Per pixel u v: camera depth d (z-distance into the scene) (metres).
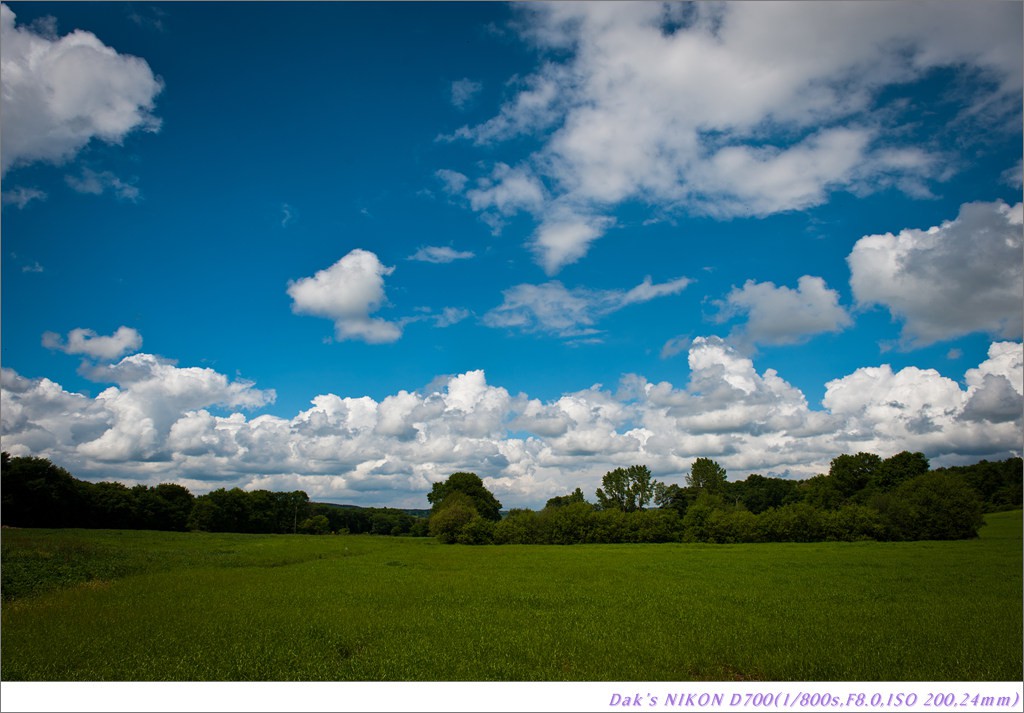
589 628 18.42
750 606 22.89
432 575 35.66
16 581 29.00
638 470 109.69
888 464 99.38
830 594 26.02
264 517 121.00
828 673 13.81
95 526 88.44
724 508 87.31
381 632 17.95
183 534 81.81
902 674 13.70
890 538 64.50
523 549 65.94
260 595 26.22
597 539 78.44
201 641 16.64
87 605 23.27
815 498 103.38
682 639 16.72
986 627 18.50
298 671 13.91
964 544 55.59
